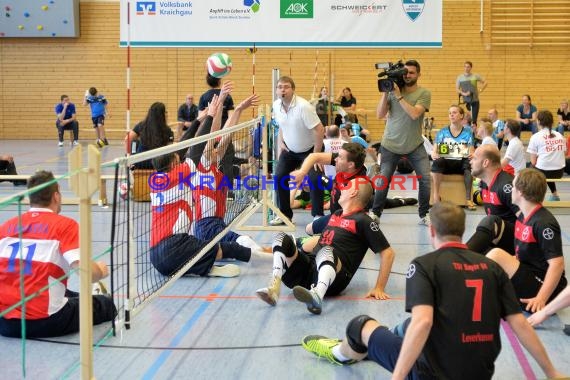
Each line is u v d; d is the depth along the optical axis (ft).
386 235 26.89
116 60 69.87
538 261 16.19
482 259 10.41
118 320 15.70
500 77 66.13
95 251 23.12
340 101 63.62
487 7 65.36
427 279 10.02
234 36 38.09
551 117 34.45
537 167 34.78
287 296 18.51
